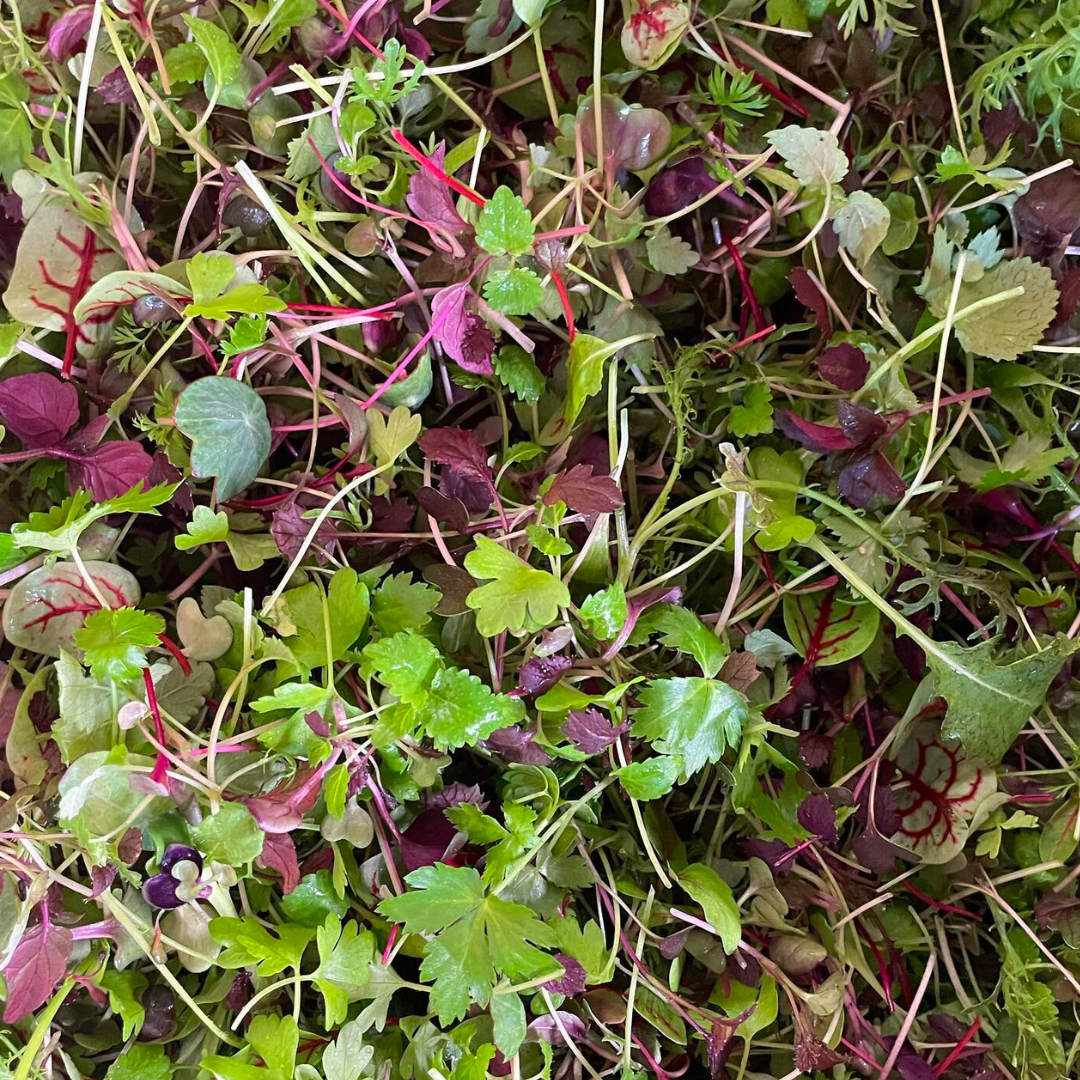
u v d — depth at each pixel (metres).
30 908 0.17
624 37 0.20
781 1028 0.21
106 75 0.19
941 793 0.21
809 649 0.21
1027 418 0.21
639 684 0.20
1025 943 0.21
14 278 0.19
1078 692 0.22
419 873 0.18
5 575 0.18
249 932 0.17
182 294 0.19
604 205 0.20
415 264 0.21
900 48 0.23
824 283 0.22
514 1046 0.18
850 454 0.20
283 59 0.20
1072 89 0.21
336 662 0.19
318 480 0.19
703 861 0.21
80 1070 0.19
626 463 0.21
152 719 0.18
